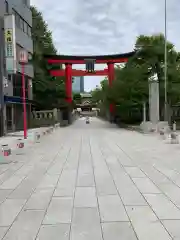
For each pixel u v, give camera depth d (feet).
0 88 77.15
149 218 17.13
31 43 108.68
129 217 17.33
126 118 137.28
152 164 34.55
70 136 78.18
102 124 157.99
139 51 111.55
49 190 23.41
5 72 80.64
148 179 26.89
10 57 77.05
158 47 107.24
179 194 21.93
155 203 19.85
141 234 14.98
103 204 19.76
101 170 31.30
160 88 105.91
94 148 50.85
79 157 40.73
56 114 131.95
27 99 98.48
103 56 150.71
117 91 117.08
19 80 99.19
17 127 98.58
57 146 54.24
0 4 78.13
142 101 110.32
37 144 57.77
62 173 29.94
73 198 21.18
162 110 112.57
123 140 64.85
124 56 148.97
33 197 21.57
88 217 17.40
